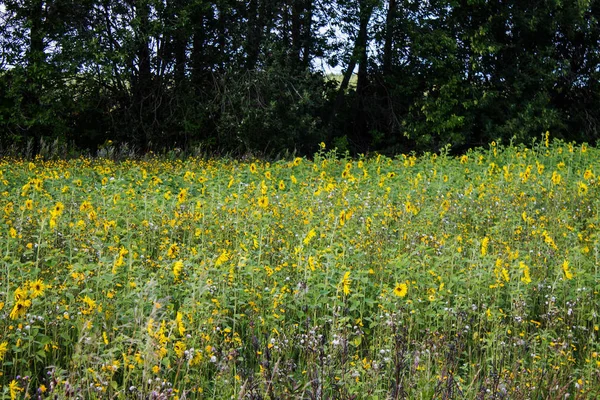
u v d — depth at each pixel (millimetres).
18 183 11859
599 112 27359
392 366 4625
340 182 12141
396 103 26578
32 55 21219
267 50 23094
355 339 4648
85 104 21859
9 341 4523
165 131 23312
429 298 5504
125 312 4645
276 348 4723
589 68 27141
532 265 6680
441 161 14578
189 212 8461
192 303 4570
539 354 4941
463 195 10641
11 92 21016
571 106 27594
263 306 5438
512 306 5609
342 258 6309
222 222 8172
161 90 23438
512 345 4996
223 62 23672
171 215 8703
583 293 5844
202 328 4637
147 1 21219
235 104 22641
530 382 4445
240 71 23250
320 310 5602
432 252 7211
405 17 25969
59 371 3975
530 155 15359
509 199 10320
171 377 4332
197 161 17984
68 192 10602
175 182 12367
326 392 3900
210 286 5152
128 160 16938
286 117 22719
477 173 13031
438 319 5449
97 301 4949
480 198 10375
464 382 4570
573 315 5754
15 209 8828
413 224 8398
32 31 21734
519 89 25047
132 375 4293
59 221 7590
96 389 3814
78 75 22062
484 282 6023
